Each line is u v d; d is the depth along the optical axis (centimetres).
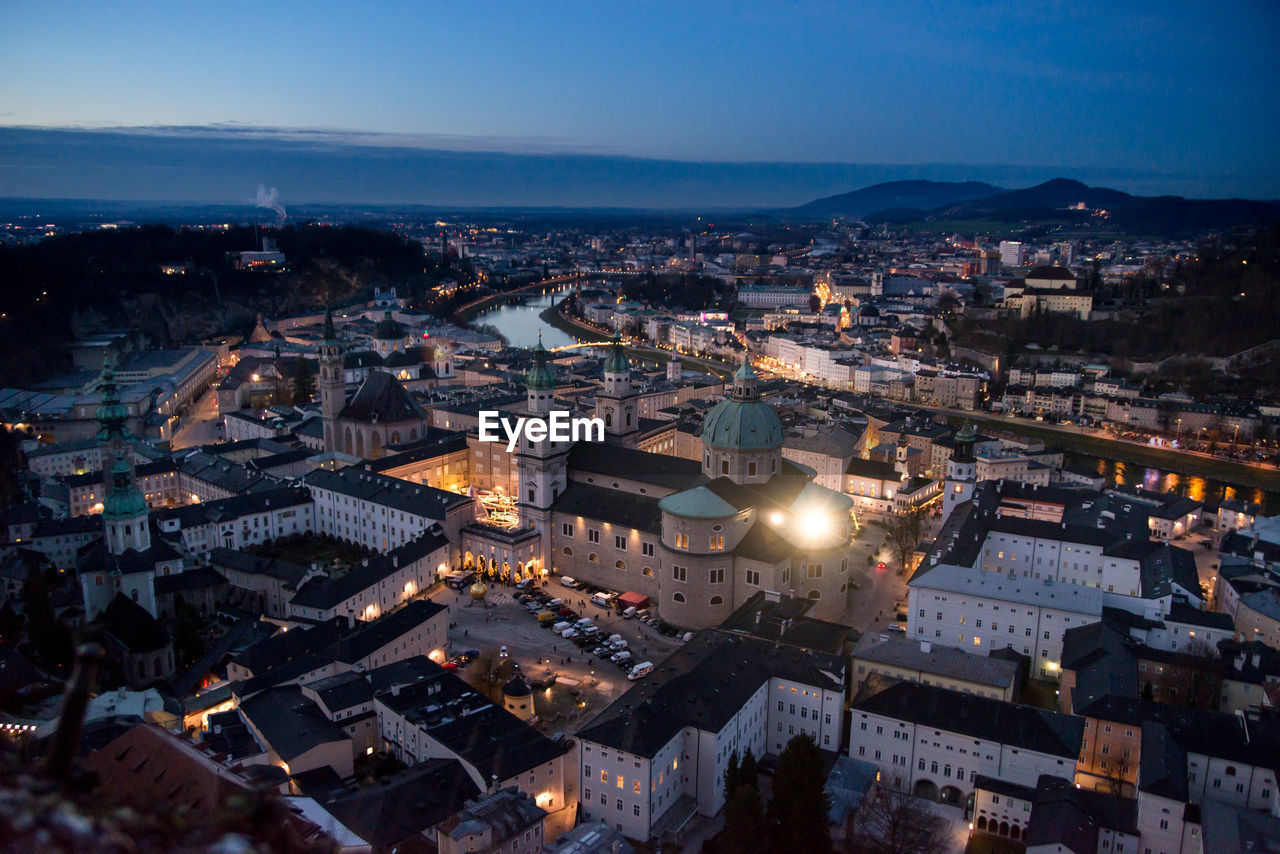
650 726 15175
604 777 15138
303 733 15412
